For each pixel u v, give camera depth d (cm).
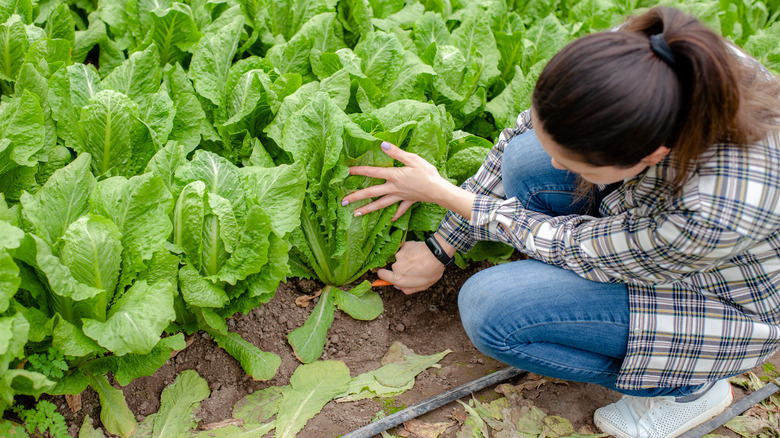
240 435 223
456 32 357
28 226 205
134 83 267
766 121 155
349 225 253
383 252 275
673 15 148
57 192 207
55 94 244
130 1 320
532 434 240
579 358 221
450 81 320
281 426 228
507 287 215
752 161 156
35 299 209
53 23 301
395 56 295
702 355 198
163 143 250
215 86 285
